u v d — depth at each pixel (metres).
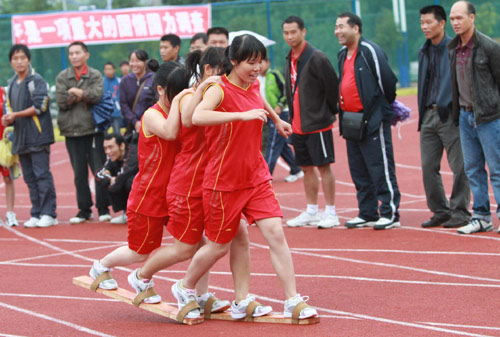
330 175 10.88
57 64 29.72
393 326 6.25
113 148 11.63
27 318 7.11
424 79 10.02
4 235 11.84
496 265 8.12
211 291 7.78
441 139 10.05
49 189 12.46
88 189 12.74
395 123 10.61
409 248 9.19
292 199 13.62
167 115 6.62
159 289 8.00
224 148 6.19
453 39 9.41
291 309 6.39
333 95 10.48
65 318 7.05
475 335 5.92
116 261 7.06
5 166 12.39
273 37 31.22
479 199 9.70
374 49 10.06
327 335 6.07
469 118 9.47
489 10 33.84
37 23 26.41
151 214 6.72
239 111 6.21
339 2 32.59
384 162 10.32
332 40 32.66
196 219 6.50
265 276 8.33
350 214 11.93
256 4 31.09
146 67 11.82
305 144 10.81
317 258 9.02
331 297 7.29
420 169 16.17
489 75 9.22
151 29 26.55
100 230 11.85
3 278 8.90
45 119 12.28
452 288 7.36
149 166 6.64
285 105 14.55
